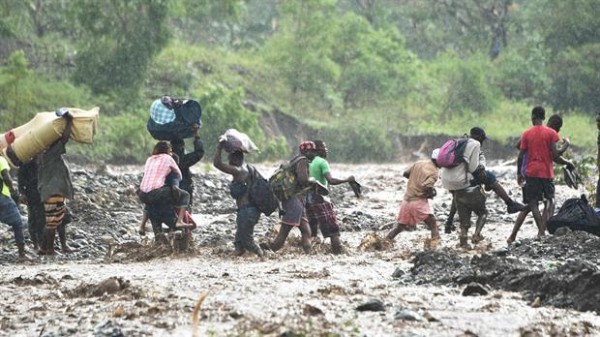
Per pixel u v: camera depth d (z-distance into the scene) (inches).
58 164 1828.2
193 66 6929.1
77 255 1878.7
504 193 1815.9
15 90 5383.9
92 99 5871.1
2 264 1761.8
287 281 1382.9
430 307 1155.9
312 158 1820.9
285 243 1891.0
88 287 1332.4
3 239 2009.1
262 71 7239.2
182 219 1749.5
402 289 1306.6
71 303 1237.7
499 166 4682.6
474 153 1803.6
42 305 1227.9
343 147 6574.8
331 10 7377.0
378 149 6599.4
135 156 5442.9
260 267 1588.3
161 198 1760.6
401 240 2057.1
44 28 6550.2
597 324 1086.4
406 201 1856.5
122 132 5472.4
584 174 3070.9
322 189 1788.9
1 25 6038.4
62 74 6190.9
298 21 7253.9
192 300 1203.9
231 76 7012.8
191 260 1710.1
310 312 1095.0
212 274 1482.5
